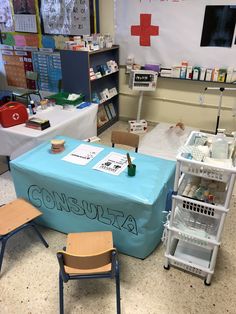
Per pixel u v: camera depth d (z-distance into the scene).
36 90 4.70
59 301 1.71
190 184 1.75
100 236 1.79
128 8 3.73
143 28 3.76
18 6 4.21
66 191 1.99
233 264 2.00
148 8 3.62
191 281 1.88
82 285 1.85
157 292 1.80
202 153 1.59
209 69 3.59
